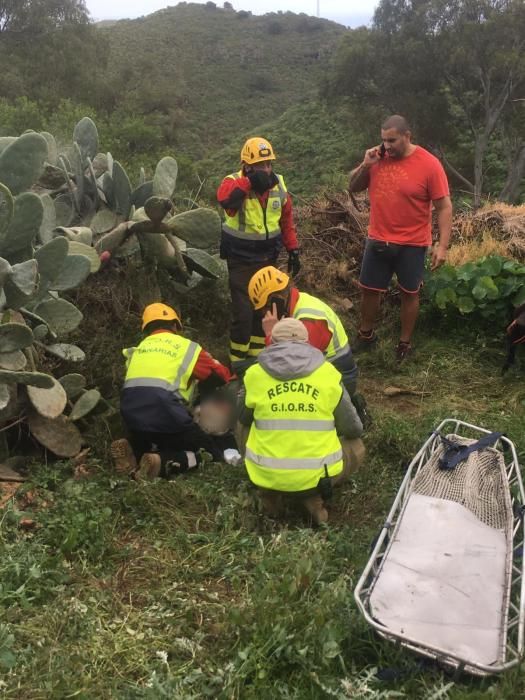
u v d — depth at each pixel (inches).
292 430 140.3
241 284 213.9
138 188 248.8
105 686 103.8
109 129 1018.7
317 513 147.6
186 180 927.7
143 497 151.6
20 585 122.0
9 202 167.9
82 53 1594.5
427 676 104.4
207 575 132.4
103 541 136.9
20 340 161.5
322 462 140.5
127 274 238.8
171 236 239.9
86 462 173.0
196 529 145.3
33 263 164.2
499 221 319.0
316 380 141.7
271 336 149.0
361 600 112.6
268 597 115.6
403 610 110.8
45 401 171.6
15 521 138.9
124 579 131.0
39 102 1005.2
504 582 116.5
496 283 245.3
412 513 131.2
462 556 121.0
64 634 112.8
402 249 219.0
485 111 1045.2
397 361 235.5
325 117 1590.8
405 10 1080.2
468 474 145.8
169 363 170.4
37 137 186.2
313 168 1429.6
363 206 314.7
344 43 1154.7
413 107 1076.5
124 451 165.0
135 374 170.7
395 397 217.9
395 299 263.9
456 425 172.6
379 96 1140.5
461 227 318.7
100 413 189.2
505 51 974.4
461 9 1019.3
